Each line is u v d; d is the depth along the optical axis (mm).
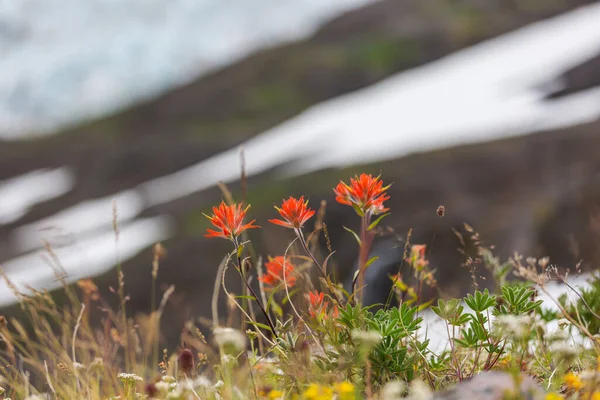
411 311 3049
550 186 24984
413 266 3889
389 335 2969
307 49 113750
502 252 20016
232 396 3039
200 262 35031
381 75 94062
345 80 96812
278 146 69125
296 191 40469
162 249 4520
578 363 3164
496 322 2971
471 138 42188
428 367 3018
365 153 48594
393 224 27156
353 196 3352
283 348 3070
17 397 3812
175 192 61312
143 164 79938
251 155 68938
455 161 35094
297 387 2971
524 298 3049
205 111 99312
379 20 114000
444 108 61219
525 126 41469
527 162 31484
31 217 71062
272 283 3645
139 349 4098
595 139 31438
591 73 51750
